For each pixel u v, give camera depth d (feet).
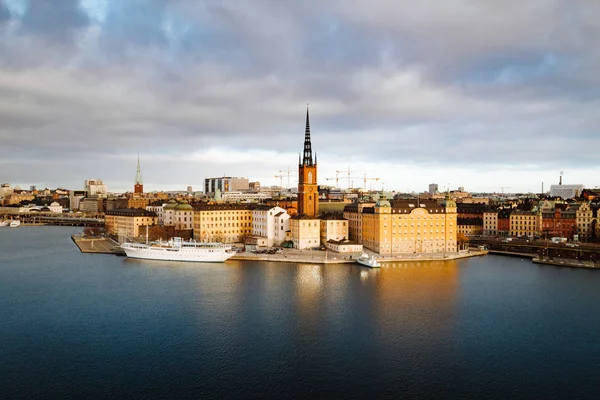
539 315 432.66
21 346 355.77
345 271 631.15
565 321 415.85
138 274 608.60
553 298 490.08
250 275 600.39
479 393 290.97
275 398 283.59
